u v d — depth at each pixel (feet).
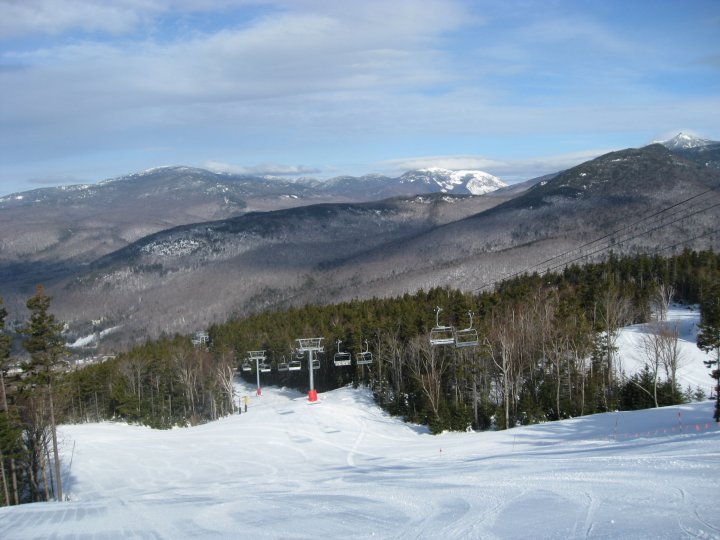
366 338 250.37
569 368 186.39
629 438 107.24
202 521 66.18
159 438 203.21
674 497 53.11
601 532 45.34
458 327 220.84
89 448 189.78
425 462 112.06
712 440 81.46
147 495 101.86
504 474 76.69
